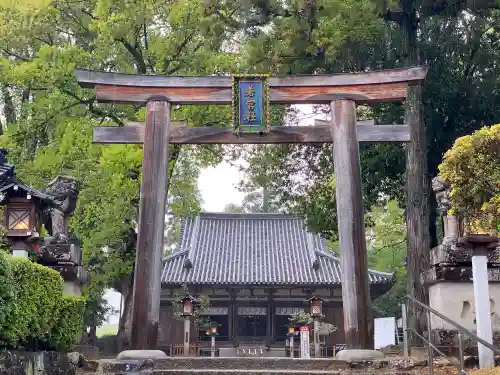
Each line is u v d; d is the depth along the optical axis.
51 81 18.30
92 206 21.08
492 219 8.28
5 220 11.32
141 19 18.44
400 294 36.34
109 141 12.47
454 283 11.73
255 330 31.92
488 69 18.62
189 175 24.39
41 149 18.69
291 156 20.64
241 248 34.50
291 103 12.74
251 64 17.70
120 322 24.39
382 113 19.48
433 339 11.39
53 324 8.73
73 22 21.25
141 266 11.33
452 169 8.33
